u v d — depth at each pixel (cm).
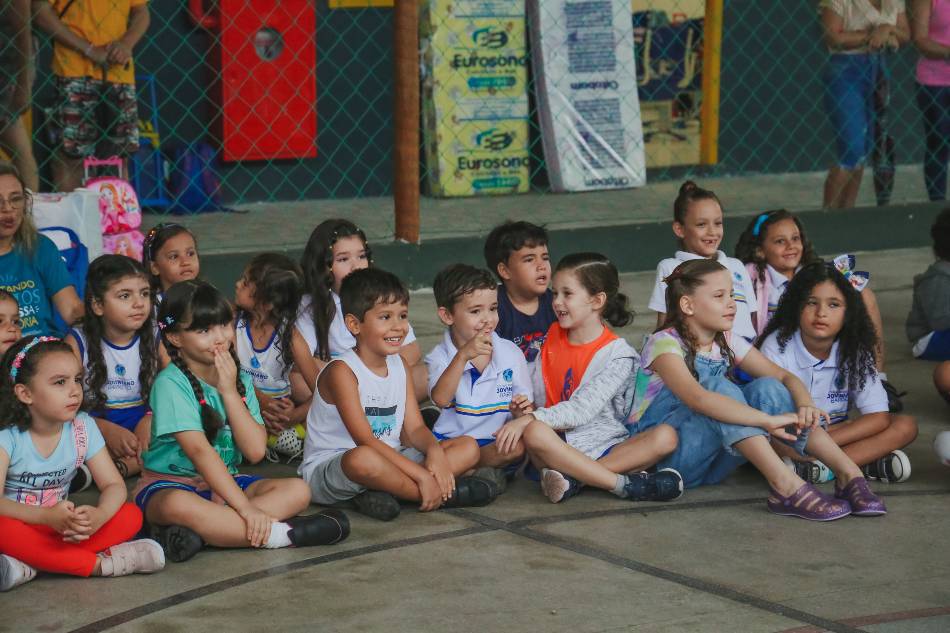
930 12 1043
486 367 506
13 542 388
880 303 852
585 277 490
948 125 1062
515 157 1245
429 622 356
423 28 1209
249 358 543
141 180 1082
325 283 551
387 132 1233
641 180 1277
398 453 461
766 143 1390
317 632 350
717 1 1320
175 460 436
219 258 816
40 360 399
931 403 612
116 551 396
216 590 384
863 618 357
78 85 869
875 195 1134
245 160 1167
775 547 420
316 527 421
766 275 600
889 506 466
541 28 1234
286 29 1146
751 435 459
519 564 404
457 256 904
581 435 491
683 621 355
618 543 425
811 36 1388
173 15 1122
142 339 500
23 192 538
